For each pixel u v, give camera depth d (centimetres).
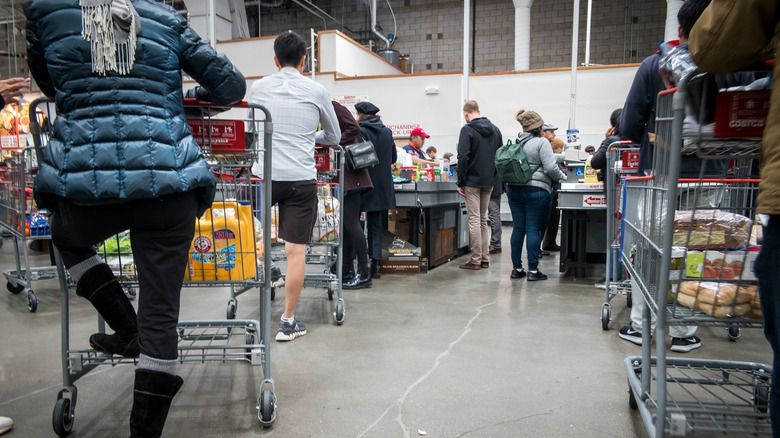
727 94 117
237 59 1051
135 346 160
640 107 231
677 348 246
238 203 179
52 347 247
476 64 1454
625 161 283
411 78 959
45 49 127
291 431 162
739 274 135
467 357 234
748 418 161
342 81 989
